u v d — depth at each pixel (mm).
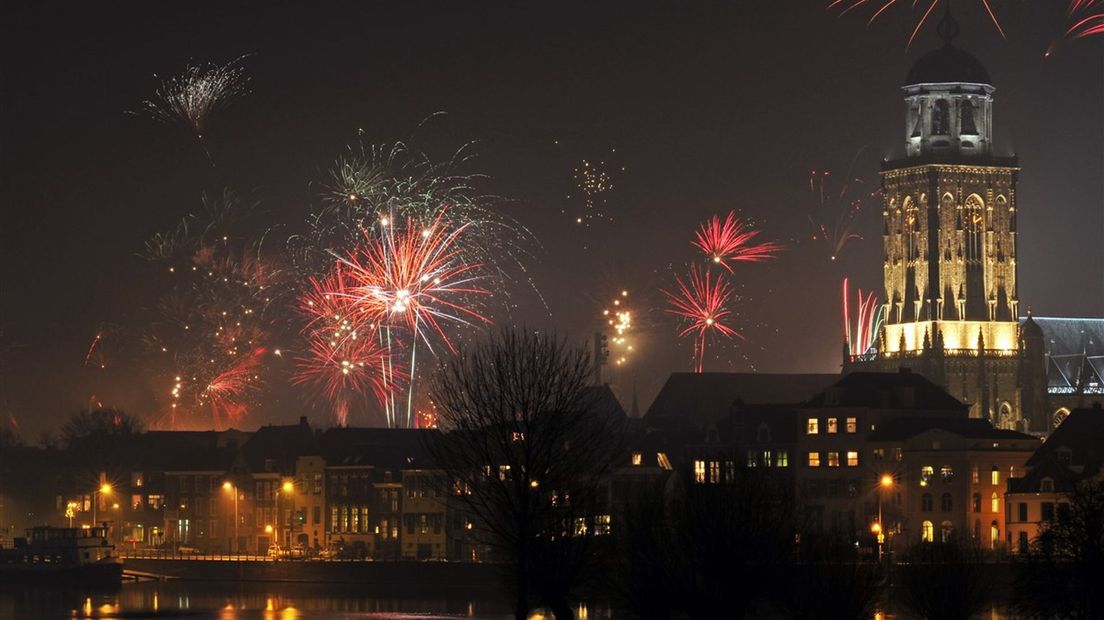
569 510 185500
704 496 196750
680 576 193250
